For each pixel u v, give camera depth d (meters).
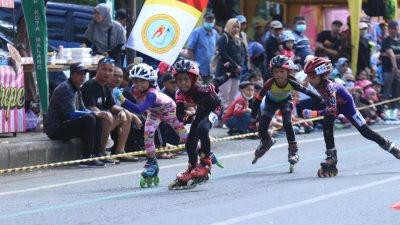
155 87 25.62
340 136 39.41
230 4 49.56
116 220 19.70
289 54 43.97
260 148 28.45
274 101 27.84
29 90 35.81
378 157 30.69
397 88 50.06
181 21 33.59
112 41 37.69
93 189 25.02
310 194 22.61
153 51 33.59
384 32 54.31
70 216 20.39
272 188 23.91
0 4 33.22
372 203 20.95
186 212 20.44
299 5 56.22
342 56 47.75
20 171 29.59
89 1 49.47
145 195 23.45
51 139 31.67
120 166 30.80
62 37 42.97
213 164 28.36
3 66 33.28
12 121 33.59
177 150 33.81
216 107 24.30
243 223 18.88
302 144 36.06
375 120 46.84
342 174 26.42
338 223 18.61
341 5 56.06
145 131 25.28
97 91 31.59
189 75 23.84
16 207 21.95
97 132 30.97
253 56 44.56
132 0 37.75
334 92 26.34
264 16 52.72
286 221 18.97
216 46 41.94
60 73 38.25
